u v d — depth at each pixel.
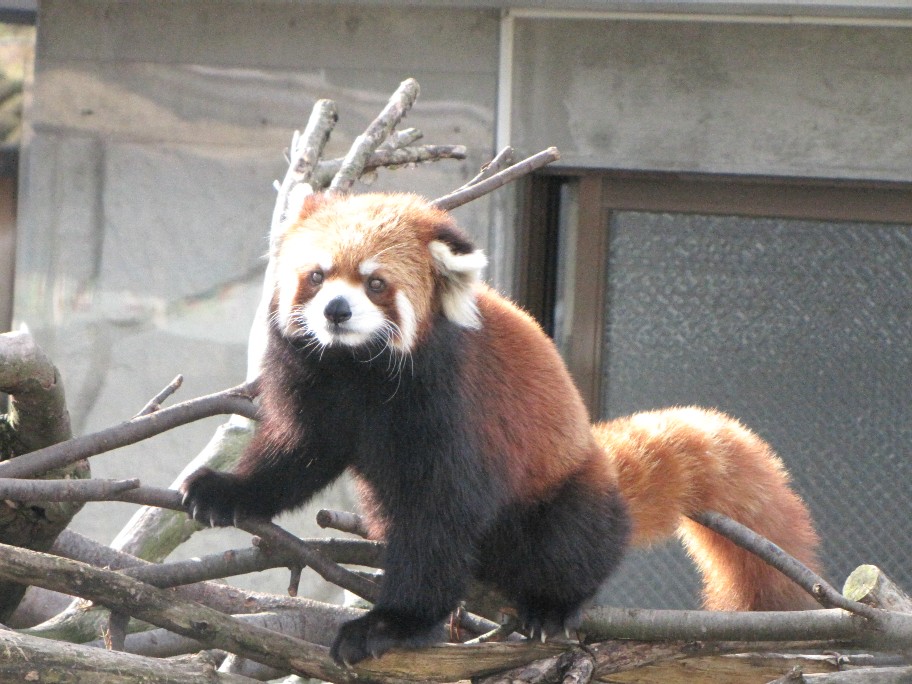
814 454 10.98
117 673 5.06
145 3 11.01
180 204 11.08
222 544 11.32
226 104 11.02
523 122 10.70
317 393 6.59
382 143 8.23
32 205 11.18
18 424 6.48
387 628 6.03
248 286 11.05
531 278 10.98
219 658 6.17
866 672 5.77
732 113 10.54
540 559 6.57
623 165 10.66
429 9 10.73
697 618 5.91
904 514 10.87
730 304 11.02
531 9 10.55
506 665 6.00
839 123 10.45
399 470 6.41
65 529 7.01
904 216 10.73
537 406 6.65
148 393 11.12
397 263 6.41
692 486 7.34
